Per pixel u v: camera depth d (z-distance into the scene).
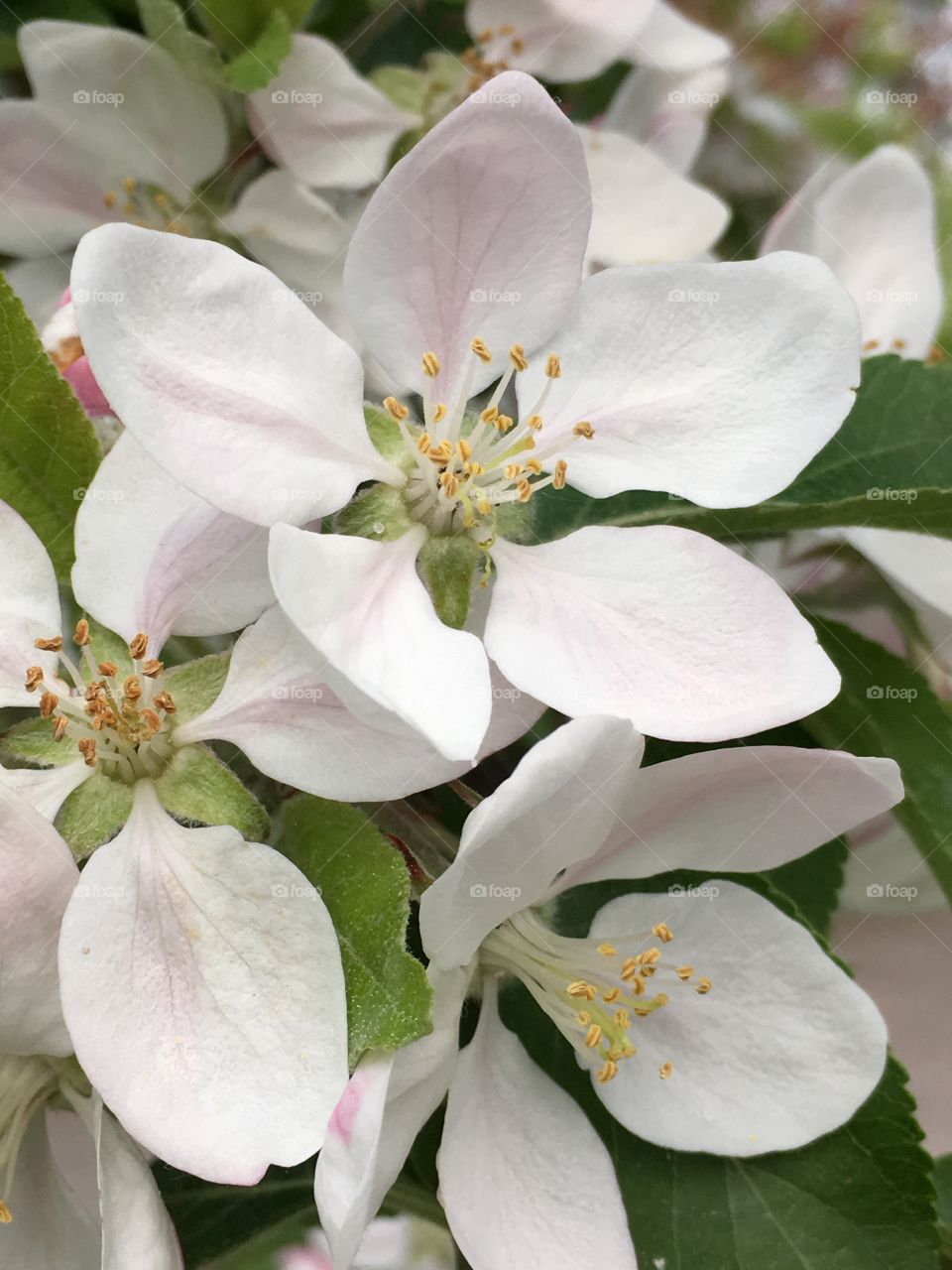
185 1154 0.05
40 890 0.05
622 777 0.05
